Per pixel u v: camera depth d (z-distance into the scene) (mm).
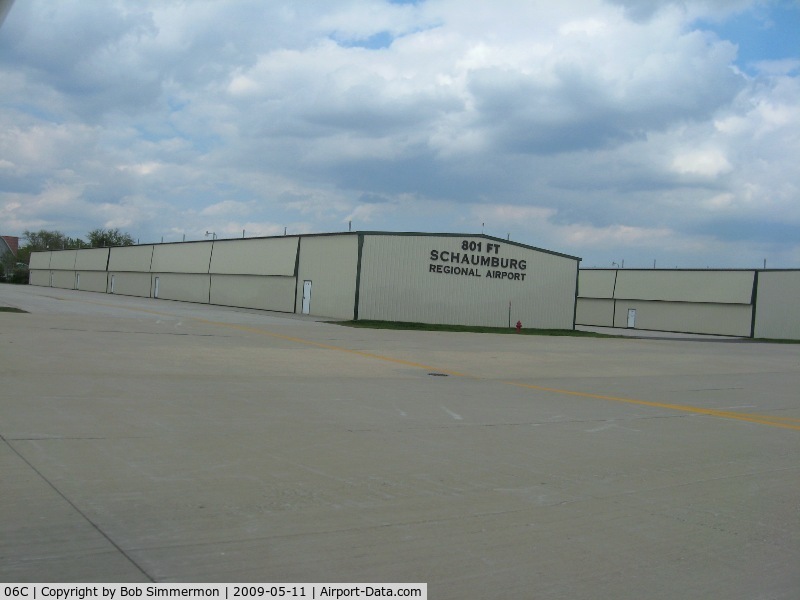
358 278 41344
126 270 69312
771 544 6078
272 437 9250
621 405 14359
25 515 5672
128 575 4711
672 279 61062
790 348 41031
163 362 16375
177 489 6660
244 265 51062
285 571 4938
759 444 10812
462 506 6695
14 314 27812
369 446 9102
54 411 9891
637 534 6168
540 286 47938
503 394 15070
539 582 5000
